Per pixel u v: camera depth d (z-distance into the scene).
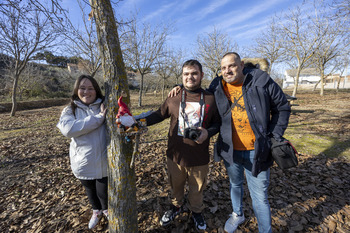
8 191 3.31
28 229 2.38
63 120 1.77
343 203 2.58
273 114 1.86
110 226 1.83
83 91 1.88
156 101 20.73
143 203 2.74
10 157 4.84
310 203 2.62
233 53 1.76
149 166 3.92
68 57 11.66
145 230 2.25
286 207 2.57
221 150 2.00
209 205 2.66
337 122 6.89
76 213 2.58
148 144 5.41
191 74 1.75
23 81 19.75
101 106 1.87
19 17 2.32
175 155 1.95
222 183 3.22
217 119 1.99
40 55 11.16
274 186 3.07
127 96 1.70
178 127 1.90
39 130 7.77
